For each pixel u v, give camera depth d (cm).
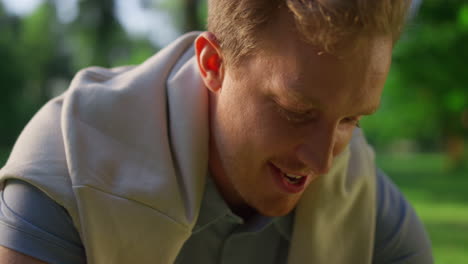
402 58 1569
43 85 3036
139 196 104
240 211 119
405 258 127
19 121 2631
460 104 1595
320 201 117
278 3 90
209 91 113
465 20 1459
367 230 123
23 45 2964
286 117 94
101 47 2389
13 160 106
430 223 687
